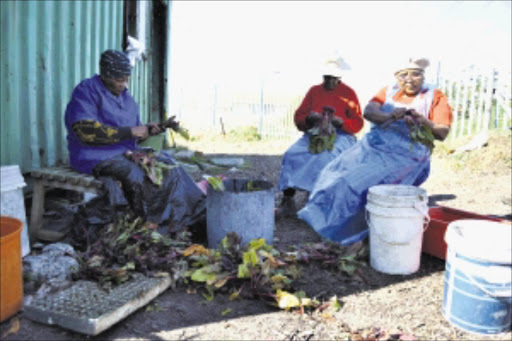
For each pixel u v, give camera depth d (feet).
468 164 28.45
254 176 27.25
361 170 13.78
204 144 42.09
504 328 9.78
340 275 12.49
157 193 13.60
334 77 16.99
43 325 9.36
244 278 11.60
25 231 12.43
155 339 9.13
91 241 13.01
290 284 11.78
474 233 10.36
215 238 13.20
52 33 16.28
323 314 10.23
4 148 14.12
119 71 13.26
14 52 14.23
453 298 9.98
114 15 21.80
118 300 9.80
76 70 18.10
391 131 14.03
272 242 13.76
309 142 16.98
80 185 13.43
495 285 9.36
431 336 9.62
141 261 11.40
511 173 26.73
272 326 9.75
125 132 13.26
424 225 13.58
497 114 34.63
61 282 10.68
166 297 10.91
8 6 13.76
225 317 10.09
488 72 33.96
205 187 16.78
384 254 12.54
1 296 9.14
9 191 11.97
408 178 14.15
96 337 9.08
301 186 16.71
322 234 13.96
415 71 13.67
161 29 34.60
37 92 15.65
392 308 10.76
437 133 13.57
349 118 17.29
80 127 12.96
